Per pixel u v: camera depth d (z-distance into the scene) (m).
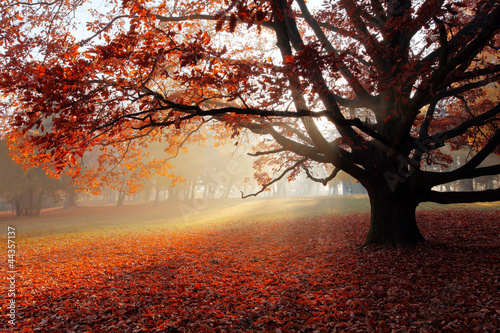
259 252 11.23
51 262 11.00
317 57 5.07
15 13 7.32
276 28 7.06
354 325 4.76
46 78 4.97
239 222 22.98
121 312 5.56
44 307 5.79
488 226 11.88
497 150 10.69
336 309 5.38
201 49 5.26
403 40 7.93
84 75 5.55
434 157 12.53
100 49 5.25
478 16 7.39
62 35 8.61
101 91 5.95
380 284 6.41
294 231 16.08
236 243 13.67
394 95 7.56
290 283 6.98
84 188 9.91
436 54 8.07
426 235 11.18
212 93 7.05
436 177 8.04
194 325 4.95
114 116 6.50
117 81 6.02
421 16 5.75
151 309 5.73
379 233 9.33
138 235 18.84
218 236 16.31
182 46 5.54
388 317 4.96
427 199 9.02
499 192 8.05
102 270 9.32
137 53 5.56
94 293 6.77
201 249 12.63
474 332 4.29
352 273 7.30
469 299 5.27
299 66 5.24
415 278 6.56
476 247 8.66
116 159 10.47
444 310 5.02
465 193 8.47
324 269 7.86
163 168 11.13
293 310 5.41
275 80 5.59
